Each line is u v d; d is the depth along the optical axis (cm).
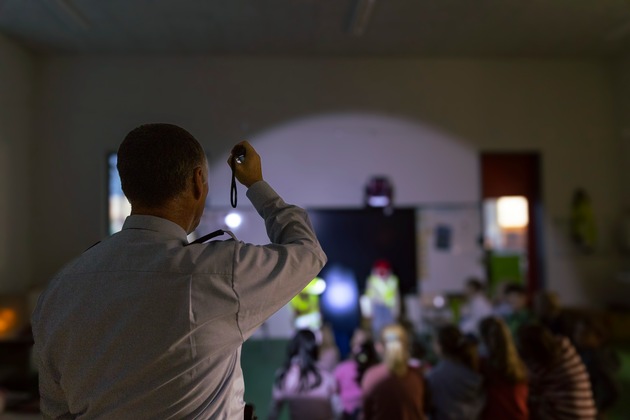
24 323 487
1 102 557
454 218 665
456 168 671
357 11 516
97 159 617
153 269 80
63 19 528
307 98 657
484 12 541
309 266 87
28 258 600
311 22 557
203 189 92
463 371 231
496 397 224
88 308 80
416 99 670
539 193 684
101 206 604
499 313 452
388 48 639
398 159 664
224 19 544
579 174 689
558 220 684
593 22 571
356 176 656
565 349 232
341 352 561
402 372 225
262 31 578
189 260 81
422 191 664
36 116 619
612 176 692
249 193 97
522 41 625
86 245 602
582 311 623
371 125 662
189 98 640
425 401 227
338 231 639
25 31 559
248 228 252
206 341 79
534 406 232
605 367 269
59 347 81
